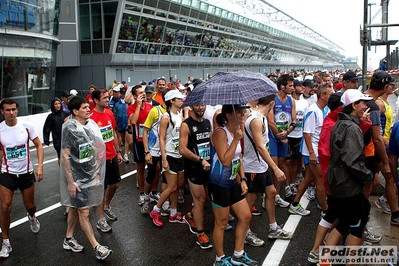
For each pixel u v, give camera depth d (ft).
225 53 146.92
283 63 246.06
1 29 41.78
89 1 85.46
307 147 17.98
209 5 118.01
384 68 57.82
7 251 15.70
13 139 16.21
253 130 14.53
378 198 20.47
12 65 44.37
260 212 19.71
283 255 14.94
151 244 16.51
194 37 118.52
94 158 15.20
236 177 13.65
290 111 20.63
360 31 32.86
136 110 20.99
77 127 14.89
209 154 16.17
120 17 83.56
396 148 16.71
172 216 18.97
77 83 90.58
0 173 16.37
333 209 13.05
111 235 17.56
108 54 87.30
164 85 25.94
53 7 51.13
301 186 18.99
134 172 29.68
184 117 22.31
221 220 13.48
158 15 95.66
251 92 12.15
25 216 20.54
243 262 13.60
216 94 12.08
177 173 18.21
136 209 21.11
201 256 15.25
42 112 50.72
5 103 15.94
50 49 51.67
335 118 13.75
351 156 11.84
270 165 14.08
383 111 17.58
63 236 17.71
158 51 102.78
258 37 174.81
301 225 17.92
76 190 14.82
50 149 41.73
